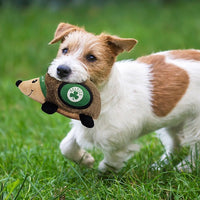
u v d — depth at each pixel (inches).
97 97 178.5
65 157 220.8
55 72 174.4
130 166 223.6
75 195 193.6
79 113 177.6
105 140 202.8
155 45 510.9
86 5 783.1
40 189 186.2
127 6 798.5
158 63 215.2
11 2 773.9
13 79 422.6
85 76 177.0
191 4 807.7
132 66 210.8
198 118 216.7
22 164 229.1
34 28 605.3
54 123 293.9
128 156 216.7
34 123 296.2
